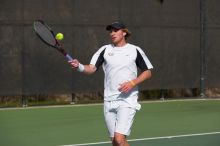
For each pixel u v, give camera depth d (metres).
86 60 25.77
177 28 27.77
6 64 24.31
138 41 26.83
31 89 24.86
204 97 29.03
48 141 17.25
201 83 28.58
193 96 29.42
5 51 24.25
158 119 22.17
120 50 12.25
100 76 26.22
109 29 12.34
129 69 12.16
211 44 28.59
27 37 24.62
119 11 26.38
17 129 19.44
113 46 12.40
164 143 16.86
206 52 28.53
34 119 21.78
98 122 21.14
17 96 25.66
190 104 26.81
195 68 28.38
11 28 24.31
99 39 25.98
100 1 25.94
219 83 28.89
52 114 23.16
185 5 27.91
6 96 25.31
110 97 12.22
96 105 25.98
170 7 27.53
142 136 18.25
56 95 26.61
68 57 12.17
